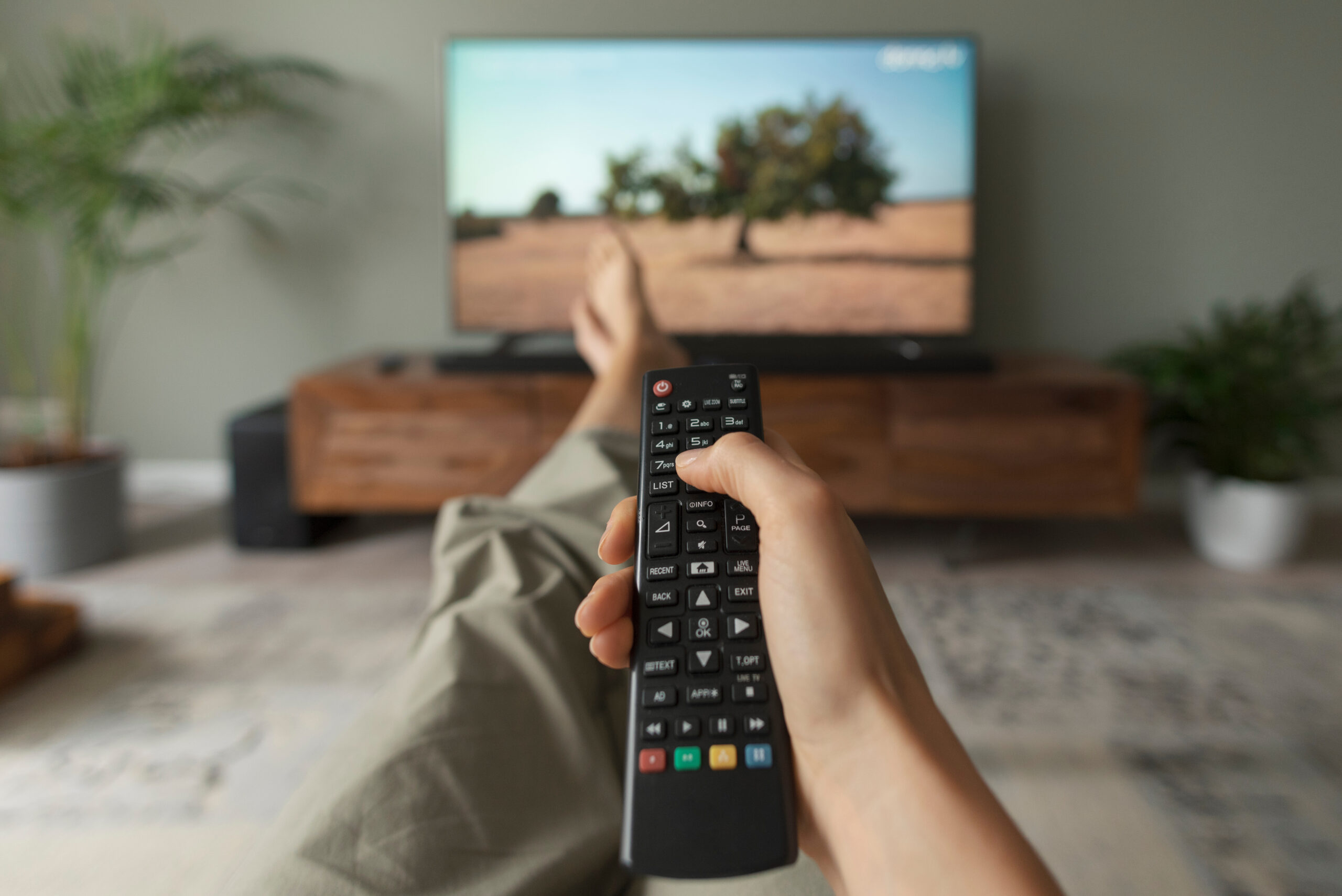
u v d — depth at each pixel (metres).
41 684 1.55
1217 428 2.21
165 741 1.37
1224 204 2.42
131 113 2.08
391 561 2.21
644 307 1.96
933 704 0.29
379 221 2.61
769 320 2.38
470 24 2.51
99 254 2.20
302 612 1.87
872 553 2.25
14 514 2.04
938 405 2.12
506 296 2.42
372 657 1.65
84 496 2.12
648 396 0.42
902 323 2.36
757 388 0.42
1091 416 2.09
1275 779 1.26
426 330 2.66
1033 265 2.48
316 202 2.62
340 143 2.59
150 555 2.24
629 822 0.30
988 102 2.43
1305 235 2.42
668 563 0.36
